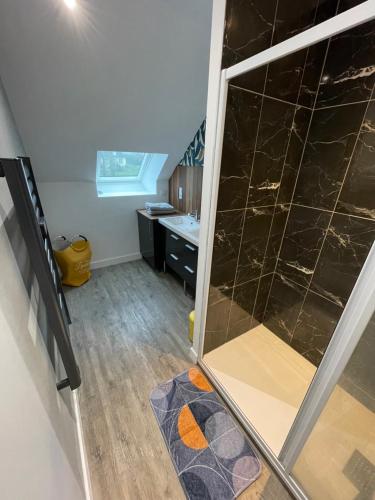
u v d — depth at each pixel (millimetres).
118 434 1279
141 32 1442
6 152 1066
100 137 2186
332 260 1457
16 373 563
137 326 2080
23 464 486
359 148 1206
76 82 1638
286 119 1292
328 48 1225
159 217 2715
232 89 1024
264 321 2068
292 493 1062
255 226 1510
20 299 759
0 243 677
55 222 2617
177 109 2152
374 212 1208
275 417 1355
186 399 1473
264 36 1037
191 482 1100
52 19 1258
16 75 1472
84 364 1696
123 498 1051
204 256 1381
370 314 662
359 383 866
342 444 1004
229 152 1160
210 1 1365
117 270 3027
